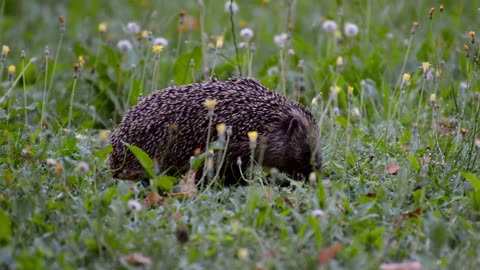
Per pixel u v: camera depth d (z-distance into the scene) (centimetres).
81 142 1279
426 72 1206
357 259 823
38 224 912
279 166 1209
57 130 1316
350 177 1138
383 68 1563
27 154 1126
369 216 939
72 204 987
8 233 863
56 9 2239
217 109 1170
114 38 1917
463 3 1838
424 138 1277
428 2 1900
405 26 1766
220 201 1057
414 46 1620
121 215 927
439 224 897
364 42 1658
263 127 1189
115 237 874
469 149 1170
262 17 1897
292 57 1577
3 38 1836
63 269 808
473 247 894
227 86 1199
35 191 981
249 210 962
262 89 1228
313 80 1542
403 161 1159
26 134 1271
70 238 869
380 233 893
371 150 1222
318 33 1877
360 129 1329
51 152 1155
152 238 881
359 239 888
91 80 1518
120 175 1184
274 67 1583
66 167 1064
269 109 1200
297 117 1200
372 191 1080
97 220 907
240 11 2138
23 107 1338
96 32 2055
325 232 898
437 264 844
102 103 1505
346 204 984
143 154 1038
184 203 1023
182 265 823
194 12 2078
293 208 990
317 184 1059
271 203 998
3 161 1130
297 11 2111
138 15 2055
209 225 930
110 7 2164
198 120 1164
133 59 1603
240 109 1180
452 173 1112
